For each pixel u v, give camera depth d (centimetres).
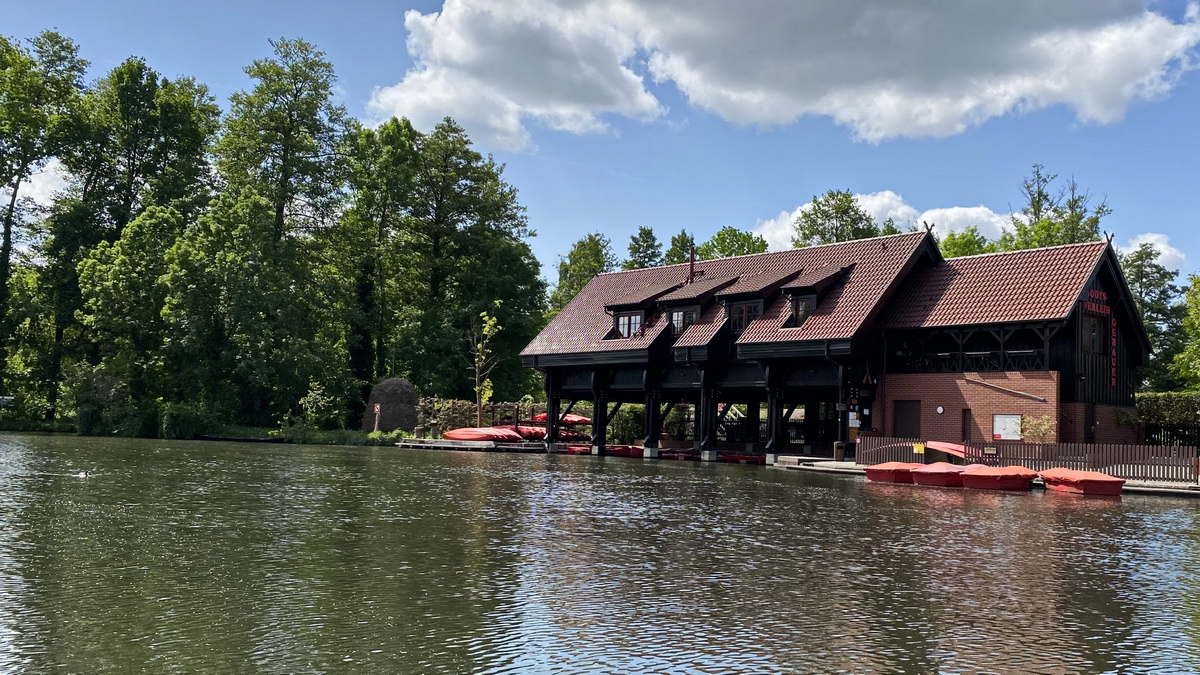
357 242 7269
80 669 958
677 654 1043
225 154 7019
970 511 2486
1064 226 6900
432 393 7275
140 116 6962
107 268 6325
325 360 6619
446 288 7906
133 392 6444
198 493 2477
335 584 1358
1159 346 7300
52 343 6806
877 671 995
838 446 4162
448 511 2222
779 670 993
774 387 4453
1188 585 1460
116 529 1809
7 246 6662
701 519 2177
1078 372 3859
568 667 993
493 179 8069
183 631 1099
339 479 3059
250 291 6309
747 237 9212
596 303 5728
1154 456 3238
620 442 6019
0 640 1050
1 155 6544
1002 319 3906
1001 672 998
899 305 4334
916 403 4194
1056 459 3462
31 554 1534
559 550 1681
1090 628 1181
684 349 4747
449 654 1030
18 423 6456
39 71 6788
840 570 1537
